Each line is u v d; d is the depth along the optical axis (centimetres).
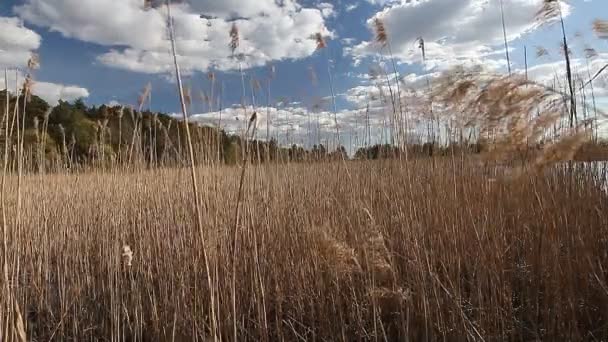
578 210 310
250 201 378
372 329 336
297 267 385
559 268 299
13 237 271
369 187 461
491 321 309
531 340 313
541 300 333
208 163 407
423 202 384
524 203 330
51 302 416
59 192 516
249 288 373
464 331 300
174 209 451
